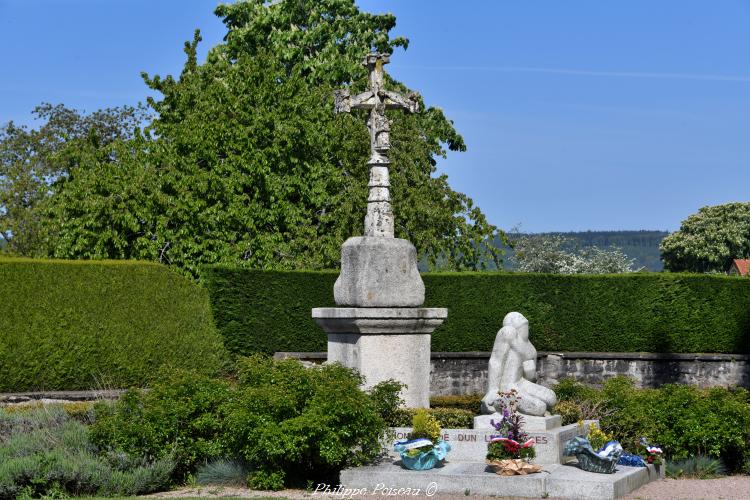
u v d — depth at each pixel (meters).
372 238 16.81
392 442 15.59
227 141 31.83
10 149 52.16
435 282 28.66
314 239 32.19
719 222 68.00
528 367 16.48
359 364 16.50
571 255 50.84
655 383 28.89
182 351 24.53
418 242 33.94
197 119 32.09
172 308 24.73
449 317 28.67
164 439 15.34
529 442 14.67
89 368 23.22
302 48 38.09
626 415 17.62
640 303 29.17
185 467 15.54
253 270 26.67
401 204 33.84
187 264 30.44
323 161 33.75
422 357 16.97
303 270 27.59
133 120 55.12
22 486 14.21
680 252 68.44
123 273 24.30
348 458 15.10
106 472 14.55
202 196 31.22
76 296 23.50
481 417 15.99
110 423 15.34
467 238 35.22
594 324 29.23
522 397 16.02
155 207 30.55
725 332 29.20
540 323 29.12
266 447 14.30
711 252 66.81
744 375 28.95
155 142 32.38
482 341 28.78
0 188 49.84
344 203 32.34
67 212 30.73
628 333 29.19
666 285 29.16
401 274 16.84
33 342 22.72
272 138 32.78
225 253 30.72
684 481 15.90
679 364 28.94
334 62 37.25
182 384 15.77
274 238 31.72
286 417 14.79
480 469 14.77
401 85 36.81
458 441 15.66
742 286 29.42
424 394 16.98
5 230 48.09
